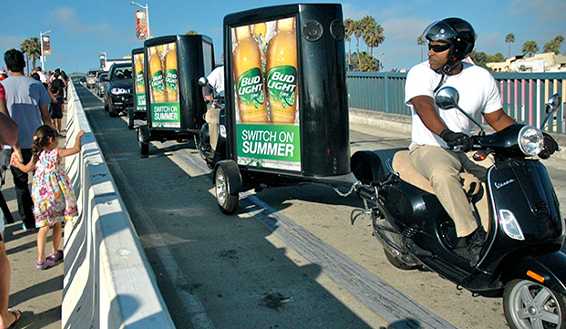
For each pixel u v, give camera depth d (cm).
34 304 417
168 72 966
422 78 357
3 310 369
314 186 732
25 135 579
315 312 353
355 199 652
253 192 706
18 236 588
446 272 330
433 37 339
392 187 376
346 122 518
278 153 542
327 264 436
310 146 511
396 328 329
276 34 518
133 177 827
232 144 594
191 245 493
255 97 554
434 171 332
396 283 396
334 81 504
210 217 587
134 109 1423
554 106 328
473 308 354
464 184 338
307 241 495
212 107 765
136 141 1255
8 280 369
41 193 483
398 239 382
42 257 489
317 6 493
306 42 495
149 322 232
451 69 349
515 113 974
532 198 292
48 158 486
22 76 583
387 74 1406
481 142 307
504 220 295
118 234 353
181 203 654
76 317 361
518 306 298
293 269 427
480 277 308
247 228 542
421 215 350
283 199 661
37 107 591
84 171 621
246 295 381
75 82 6419
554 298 270
